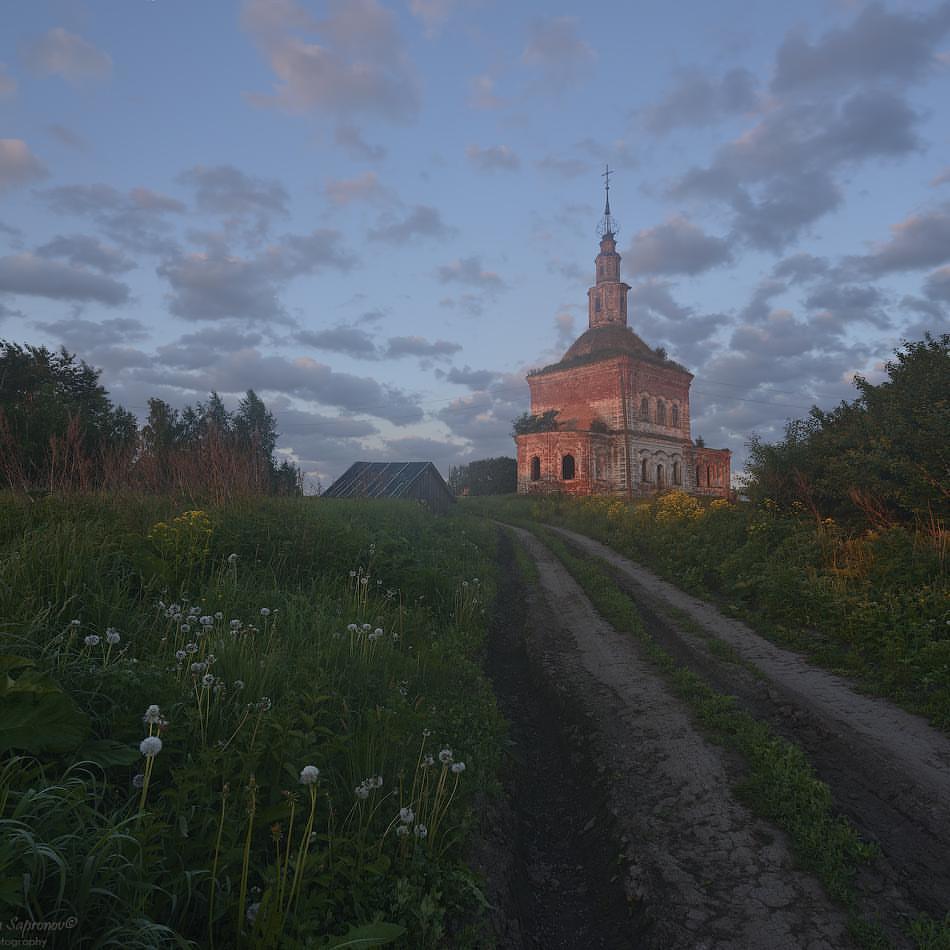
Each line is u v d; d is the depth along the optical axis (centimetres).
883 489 1371
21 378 2238
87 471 1049
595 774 596
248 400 3441
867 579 1106
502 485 5847
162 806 322
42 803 270
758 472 1900
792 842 452
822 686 790
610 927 404
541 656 951
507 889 407
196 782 333
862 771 560
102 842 265
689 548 1711
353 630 656
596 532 2694
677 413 5284
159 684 409
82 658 416
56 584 533
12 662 337
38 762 315
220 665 485
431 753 502
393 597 983
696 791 532
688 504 2355
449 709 616
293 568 938
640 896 409
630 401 4806
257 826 328
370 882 337
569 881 464
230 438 1397
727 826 478
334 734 429
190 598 681
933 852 438
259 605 703
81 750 332
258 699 448
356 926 305
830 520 1478
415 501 2922
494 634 1104
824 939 358
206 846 303
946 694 703
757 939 361
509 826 495
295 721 415
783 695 749
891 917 372
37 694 324
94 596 546
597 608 1278
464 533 2147
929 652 794
